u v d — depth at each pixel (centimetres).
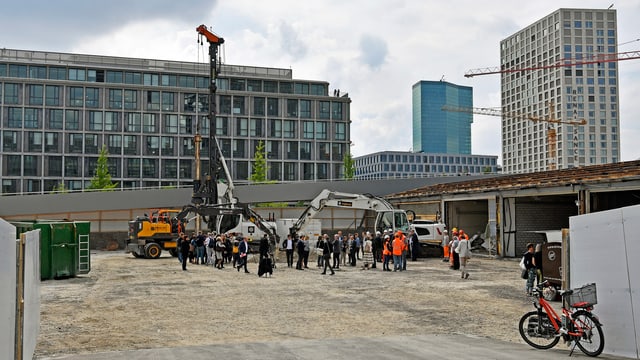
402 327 1304
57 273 2295
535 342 1085
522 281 2203
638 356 903
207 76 8925
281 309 1548
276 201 5116
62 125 8006
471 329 1282
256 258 3338
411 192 4725
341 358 937
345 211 5062
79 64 8825
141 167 8275
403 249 2662
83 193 4631
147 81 8662
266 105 8819
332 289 1972
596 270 999
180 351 1015
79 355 993
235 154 8631
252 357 949
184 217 3534
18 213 4522
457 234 2789
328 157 8981
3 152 7750
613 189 2681
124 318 1406
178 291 1919
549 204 3562
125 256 3800
